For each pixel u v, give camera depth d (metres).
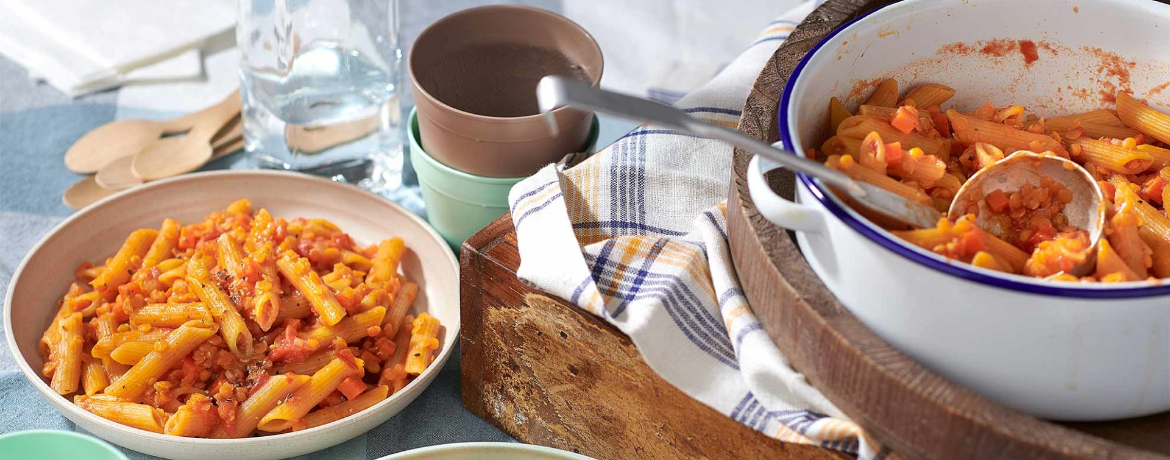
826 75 1.04
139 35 1.85
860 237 0.83
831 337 0.88
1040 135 1.09
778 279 0.92
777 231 0.95
